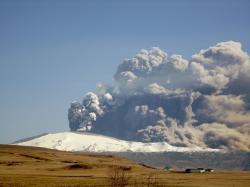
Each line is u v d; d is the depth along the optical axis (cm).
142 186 14712
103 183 15438
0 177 17275
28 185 14412
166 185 15362
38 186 14125
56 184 14888
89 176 18875
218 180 18112
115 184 14775
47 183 15200
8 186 14000
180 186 15112
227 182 17162
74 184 14962
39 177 17750
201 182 17050
